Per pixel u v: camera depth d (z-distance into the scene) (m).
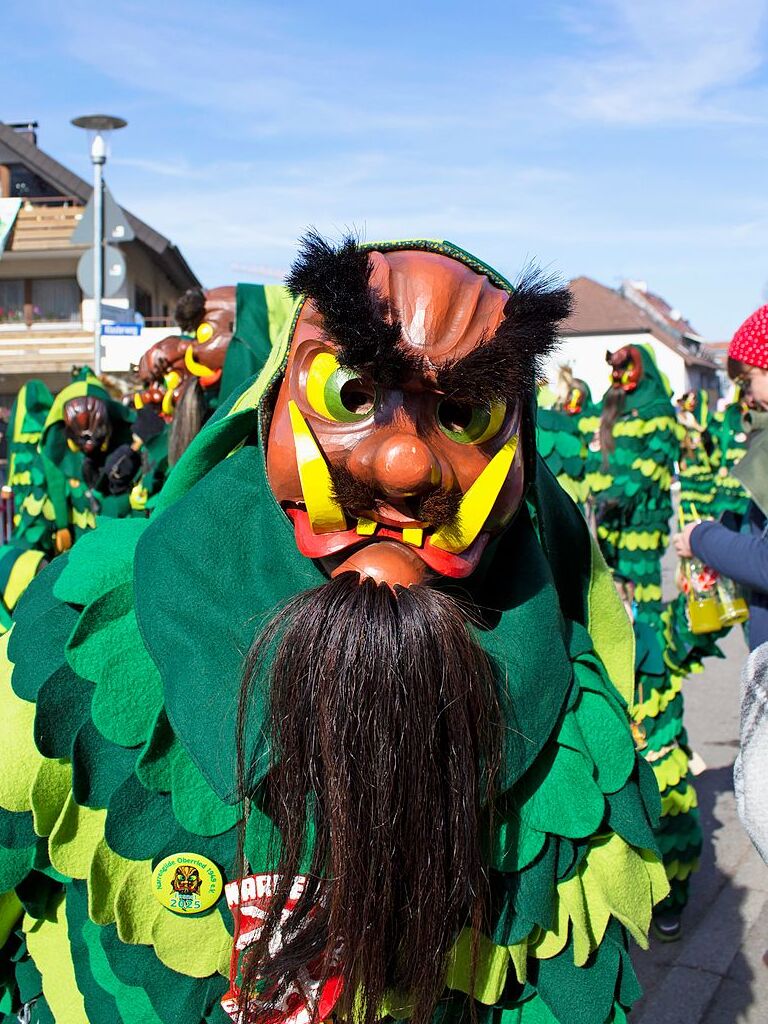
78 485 3.82
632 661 1.40
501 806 1.16
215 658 1.12
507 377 1.05
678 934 3.06
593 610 1.39
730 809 3.97
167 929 1.14
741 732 1.30
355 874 0.98
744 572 2.06
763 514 2.14
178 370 2.81
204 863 1.12
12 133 18.16
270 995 1.07
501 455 1.10
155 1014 1.17
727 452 5.93
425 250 1.17
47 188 18.66
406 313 1.07
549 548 1.34
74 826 1.16
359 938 0.99
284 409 1.13
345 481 1.06
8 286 18.08
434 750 0.99
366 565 1.06
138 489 3.30
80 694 1.19
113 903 1.14
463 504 1.08
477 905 1.05
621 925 1.26
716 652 3.02
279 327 2.51
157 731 1.13
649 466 3.65
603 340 32.56
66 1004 1.23
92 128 6.46
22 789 1.18
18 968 1.37
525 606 1.21
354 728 0.97
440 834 1.00
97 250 6.61
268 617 1.12
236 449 1.34
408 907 1.01
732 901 3.28
